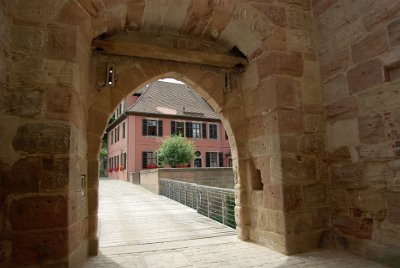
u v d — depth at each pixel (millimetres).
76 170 2369
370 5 2639
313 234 2941
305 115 3107
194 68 3617
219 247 3230
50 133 2123
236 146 3619
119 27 3209
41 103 2141
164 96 21406
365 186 2656
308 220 2943
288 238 2846
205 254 2969
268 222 3143
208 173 12344
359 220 2709
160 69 3479
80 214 2541
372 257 2564
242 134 3643
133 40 3389
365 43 2682
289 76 3111
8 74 2107
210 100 3752
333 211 3014
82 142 2689
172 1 2916
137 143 18969
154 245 3400
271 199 3090
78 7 2365
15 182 2020
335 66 3023
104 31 3068
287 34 3170
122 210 6902
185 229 4430
